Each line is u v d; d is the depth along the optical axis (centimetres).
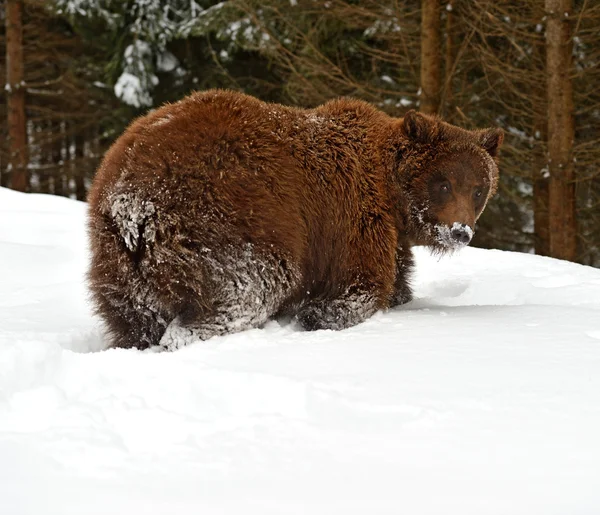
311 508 294
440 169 714
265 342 553
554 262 1027
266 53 2055
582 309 663
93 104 3198
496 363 473
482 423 377
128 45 2695
